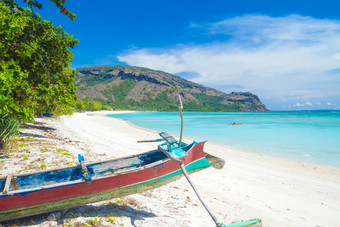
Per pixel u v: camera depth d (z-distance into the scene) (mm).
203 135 26375
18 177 4191
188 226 4254
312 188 8492
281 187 8453
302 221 5773
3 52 7148
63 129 19672
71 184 3793
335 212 6453
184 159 5094
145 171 4516
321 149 17031
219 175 9461
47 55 11211
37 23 9953
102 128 30312
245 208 6188
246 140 21953
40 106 13766
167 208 5137
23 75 6594
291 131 31500
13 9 8992
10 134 8133
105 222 3922
